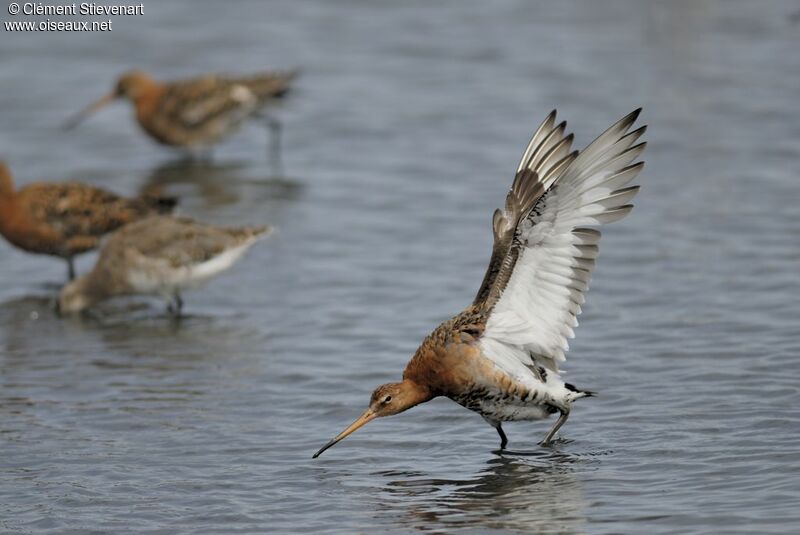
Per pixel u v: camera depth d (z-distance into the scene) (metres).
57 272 18.08
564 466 10.63
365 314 15.02
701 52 25.28
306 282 16.28
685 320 14.05
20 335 15.12
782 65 24.33
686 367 12.70
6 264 18.45
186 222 16.20
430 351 10.84
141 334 15.00
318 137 22.77
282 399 12.58
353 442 11.47
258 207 19.42
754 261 15.77
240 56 26.55
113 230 17.67
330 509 9.95
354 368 13.34
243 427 11.88
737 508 9.47
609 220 10.58
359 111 23.73
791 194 18.20
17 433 11.80
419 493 10.21
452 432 11.66
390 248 17.31
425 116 23.11
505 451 11.10
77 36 28.08
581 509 9.68
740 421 11.23
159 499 10.24
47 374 13.56
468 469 10.70
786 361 12.62
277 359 13.75
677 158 19.97
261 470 10.84
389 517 9.73
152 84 23.02
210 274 15.92
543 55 25.80
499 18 28.47
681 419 11.41
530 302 10.69
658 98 22.81
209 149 22.94
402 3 29.73
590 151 10.33
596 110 22.33
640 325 13.98
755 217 17.36
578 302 10.72
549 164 10.62
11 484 10.59
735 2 28.23
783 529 9.04
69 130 23.66
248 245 16.16
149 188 20.70
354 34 27.88
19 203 17.25
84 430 11.87
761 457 10.44
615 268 15.87
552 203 10.36
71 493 10.38
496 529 9.40
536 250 10.57
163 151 23.45
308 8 29.62
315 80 25.23
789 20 26.83
